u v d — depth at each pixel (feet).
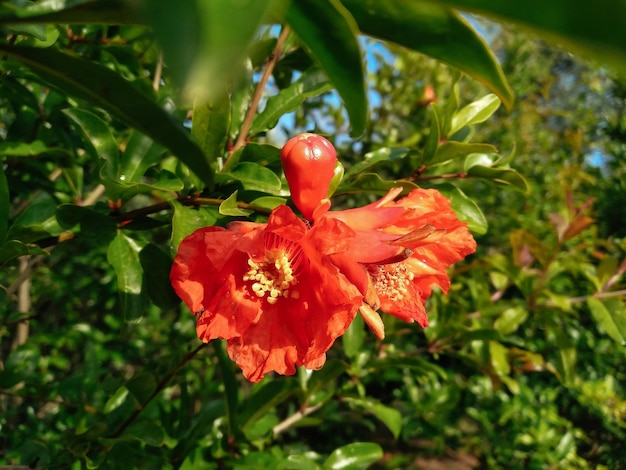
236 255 0.48
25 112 0.77
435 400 1.30
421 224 0.51
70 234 0.57
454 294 1.10
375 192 0.61
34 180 0.84
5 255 0.51
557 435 1.30
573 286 1.39
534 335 1.51
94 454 0.70
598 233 1.77
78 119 0.55
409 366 0.89
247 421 0.75
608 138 2.12
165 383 0.66
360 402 0.91
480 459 1.48
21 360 0.82
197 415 0.92
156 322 1.51
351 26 0.24
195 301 0.44
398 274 0.52
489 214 1.98
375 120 1.49
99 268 1.67
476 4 0.17
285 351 0.48
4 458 1.01
